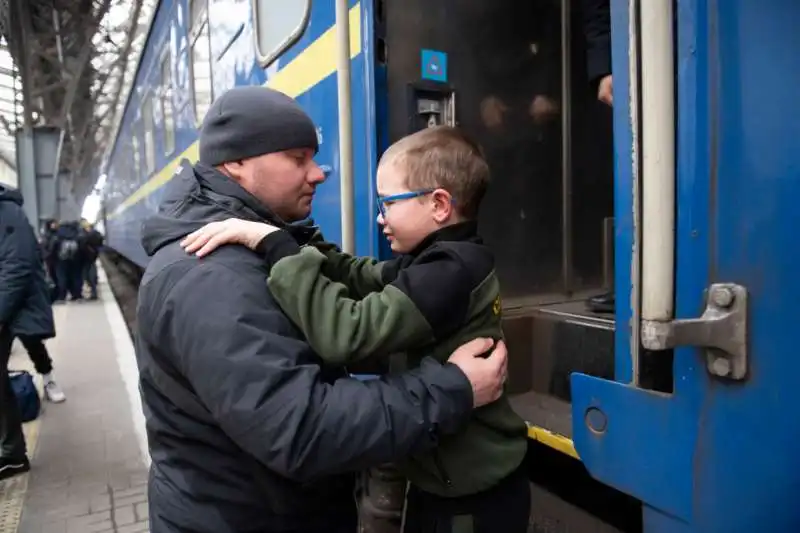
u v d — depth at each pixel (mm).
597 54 1908
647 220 1062
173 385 1107
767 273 1077
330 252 1515
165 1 5500
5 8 13109
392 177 1275
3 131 24500
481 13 2285
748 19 1055
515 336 2125
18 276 3066
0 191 3062
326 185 2352
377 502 2061
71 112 22484
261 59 2945
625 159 1189
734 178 1062
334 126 2262
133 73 8375
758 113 1064
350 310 1062
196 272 1052
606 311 2166
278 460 983
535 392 2158
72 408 4434
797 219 1083
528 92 2424
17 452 3309
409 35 2098
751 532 1101
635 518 1872
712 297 1063
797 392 1100
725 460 1089
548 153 2494
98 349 6469
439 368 1091
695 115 1064
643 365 1187
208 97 3902
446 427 1060
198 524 1121
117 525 2820
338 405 1002
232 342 996
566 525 1869
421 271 1101
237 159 1188
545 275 2508
